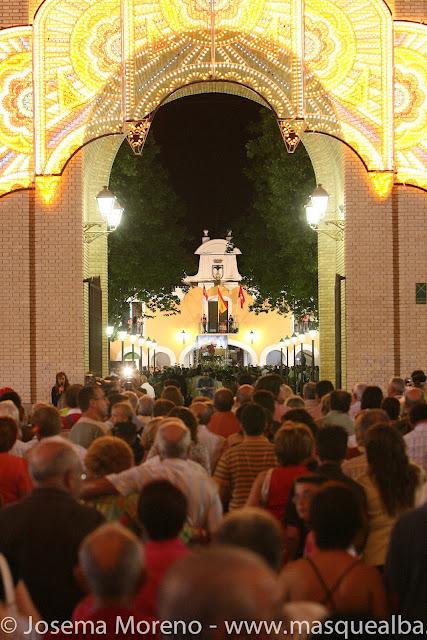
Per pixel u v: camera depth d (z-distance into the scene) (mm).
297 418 10227
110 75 20609
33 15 20703
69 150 20672
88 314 21703
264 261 41125
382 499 7246
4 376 20797
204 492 7301
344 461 8438
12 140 20750
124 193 38062
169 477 7234
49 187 20719
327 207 24469
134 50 20438
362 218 20953
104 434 10391
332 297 24750
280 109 20453
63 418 12781
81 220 20766
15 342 20812
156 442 7625
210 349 64938
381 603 5105
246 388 14109
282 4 20438
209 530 7324
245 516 4543
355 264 21000
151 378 36969
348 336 21031
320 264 24828
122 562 4227
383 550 7203
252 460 9180
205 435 10906
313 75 20625
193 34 20500
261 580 2805
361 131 20719
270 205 37844
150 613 5324
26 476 8234
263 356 81125
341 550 5238
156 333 80688
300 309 42906
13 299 20781
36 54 20594
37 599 5879
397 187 20938
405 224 20938
